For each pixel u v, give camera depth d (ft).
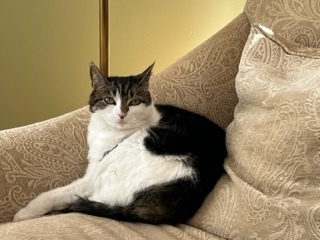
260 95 3.08
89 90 5.92
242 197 2.90
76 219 3.00
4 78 5.60
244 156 3.09
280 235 2.65
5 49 5.49
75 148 3.74
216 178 3.26
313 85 2.83
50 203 3.36
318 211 2.53
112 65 5.60
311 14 3.51
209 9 5.34
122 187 3.38
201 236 2.91
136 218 3.07
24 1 5.39
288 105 2.84
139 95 3.78
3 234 2.70
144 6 5.43
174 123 3.64
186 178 3.19
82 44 5.73
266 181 2.82
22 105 5.80
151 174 3.30
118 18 5.44
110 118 3.71
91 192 3.56
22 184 3.35
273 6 3.77
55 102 5.91
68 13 5.57
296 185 2.68
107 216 3.11
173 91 3.97
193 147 3.40
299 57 3.25
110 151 3.66
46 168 3.51
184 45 5.53
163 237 2.84
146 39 5.56
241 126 3.24
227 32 4.05
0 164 3.27
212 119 3.97
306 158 2.66
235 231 2.85
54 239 2.62
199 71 3.97
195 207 3.13
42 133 3.62
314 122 2.66
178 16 5.44
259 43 3.46
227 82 3.96
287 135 2.77
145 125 3.72
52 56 5.70
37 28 5.54
